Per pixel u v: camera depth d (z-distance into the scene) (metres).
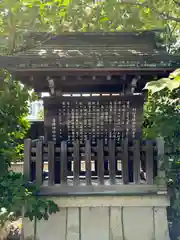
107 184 3.59
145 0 3.45
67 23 3.70
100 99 3.84
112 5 3.15
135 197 3.55
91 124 3.96
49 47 3.91
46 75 3.36
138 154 3.62
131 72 3.33
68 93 4.65
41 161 3.58
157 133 3.74
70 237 3.51
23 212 3.29
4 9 2.82
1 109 3.46
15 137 4.36
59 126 3.95
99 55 3.45
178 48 4.28
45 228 3.53
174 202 3.53
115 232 3.54
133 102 3.87
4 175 3.19
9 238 4.00
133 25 3.87
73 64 3.18
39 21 3.15
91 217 3.56
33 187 3.44
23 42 3.54
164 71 3.29
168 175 3.58
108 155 3.66
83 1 3.18
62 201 3.52
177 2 3.76
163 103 4.33
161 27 4.21
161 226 3.57
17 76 3.42
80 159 3.61
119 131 3.99
